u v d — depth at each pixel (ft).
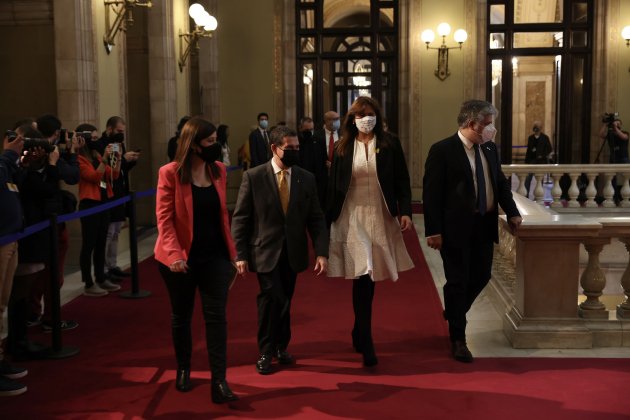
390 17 64.23
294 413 12.25
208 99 49.29
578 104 49.62
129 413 12.41
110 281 23.31
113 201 20.38
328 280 23.94
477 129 14.87
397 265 14.90
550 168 37.24
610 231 16.10
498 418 11.89
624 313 16.43
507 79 49.55
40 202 16.24
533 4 50.11
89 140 21.67
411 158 49.26
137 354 15.87
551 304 15.96
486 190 15.16
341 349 16.10
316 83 50.42
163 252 12.53
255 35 49.60
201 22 38.11
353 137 14.76
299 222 14.32
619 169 37.04
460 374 14.15
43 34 27.48
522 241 15.97
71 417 12.26
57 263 15.70
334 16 64.59
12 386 13.34
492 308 19.90
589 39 49.06
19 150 14.37
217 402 12.75
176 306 13.32
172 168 12.73
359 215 14.57
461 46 48.44
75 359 15.52
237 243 14.29
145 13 38.09
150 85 37.14
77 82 26.71
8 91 27.81
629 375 13.94
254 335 17.42
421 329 17.81
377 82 50.06
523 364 14.73
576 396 12.84
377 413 12.18
